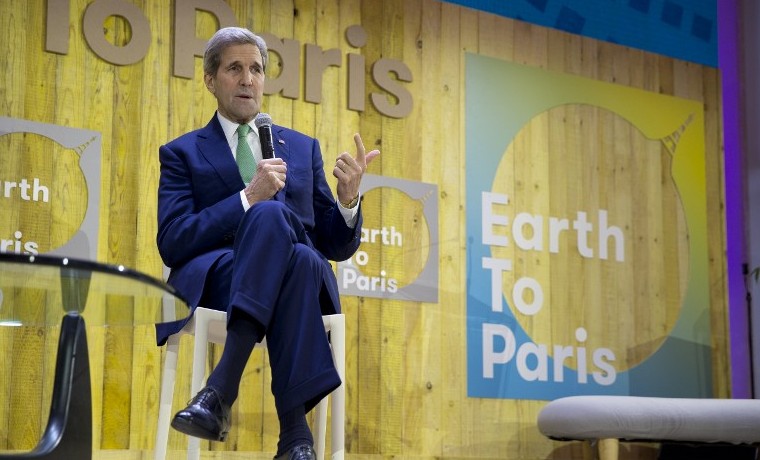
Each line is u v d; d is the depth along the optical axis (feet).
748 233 19.93
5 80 13.61
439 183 16.80
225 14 15.30
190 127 14.85
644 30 19.51
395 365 15.96
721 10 20.52
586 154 18.37
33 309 8.21
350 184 11.00
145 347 14.10
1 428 13.04
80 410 8.27
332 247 11.27
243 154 11.67
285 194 11.34
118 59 14.38
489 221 17.19
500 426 16.74
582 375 17.69
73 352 8.32
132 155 14.37
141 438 13.93
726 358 19.12
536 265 17.53
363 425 15.53
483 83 17.51
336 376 9.12
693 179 19.38
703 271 19.19
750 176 20.08
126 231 14.19
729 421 15.33
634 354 18.26
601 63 18.79
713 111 19.85
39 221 13.60
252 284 9.16
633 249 18.57
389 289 16.06
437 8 17.26
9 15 13.75
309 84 15.84
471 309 16.79
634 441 15.56
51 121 13.84
